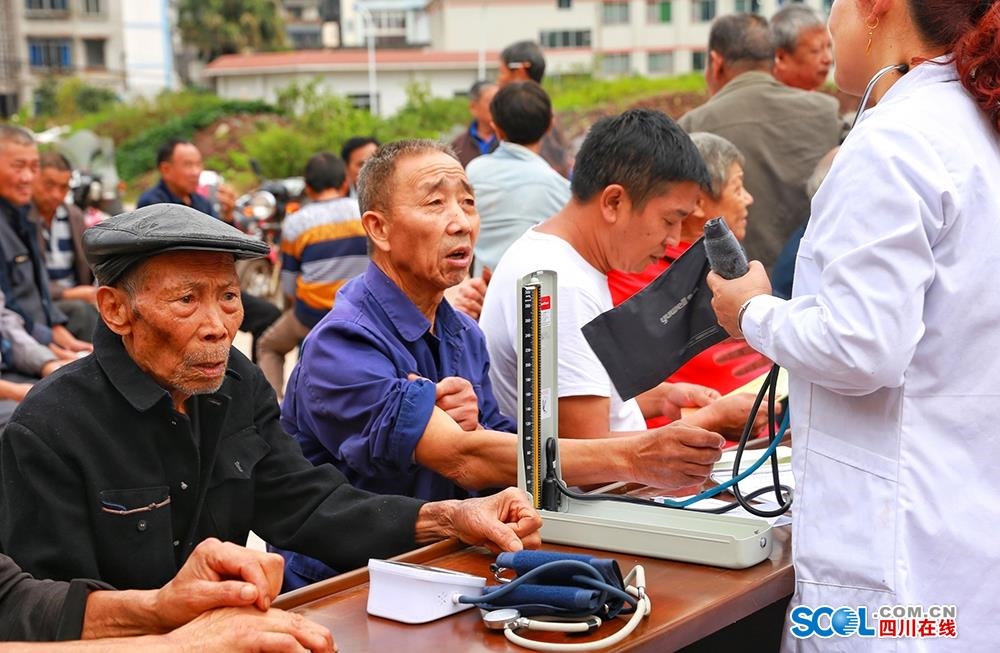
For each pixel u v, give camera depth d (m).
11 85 57.69
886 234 1.76
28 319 4.87
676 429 2.23
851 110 6.24
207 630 1.58
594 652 1.64
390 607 1.79
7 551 1.83
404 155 2.43
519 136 4.59
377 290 2.47
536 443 2.20
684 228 3.29
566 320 2.55
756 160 4.39
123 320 1.88
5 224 4.86
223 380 2.04
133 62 61.31
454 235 2.41
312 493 2.17
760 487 2.49
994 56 1.83
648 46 49.00
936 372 1.84
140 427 1.91
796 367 1.86
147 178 31.92
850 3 2.00
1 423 3.78
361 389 2.35
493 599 1.76
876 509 1.86
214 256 1.89
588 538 2.10
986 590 1.83
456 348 2.58
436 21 55.56
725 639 2.49
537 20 50.41
